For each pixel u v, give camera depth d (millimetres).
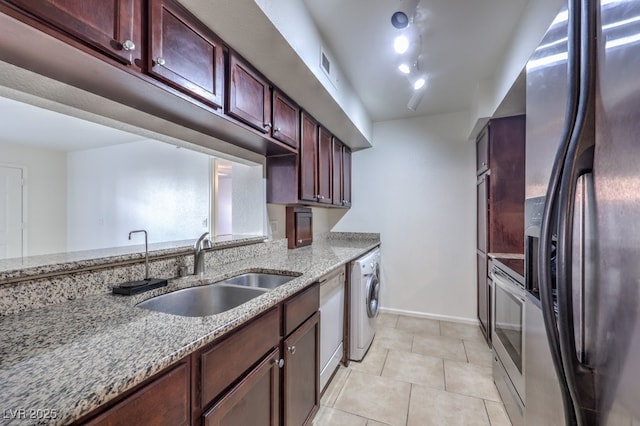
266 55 1492
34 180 4449
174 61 1083
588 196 620
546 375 920
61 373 604
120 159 4352
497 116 2447
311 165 2461
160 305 1229
